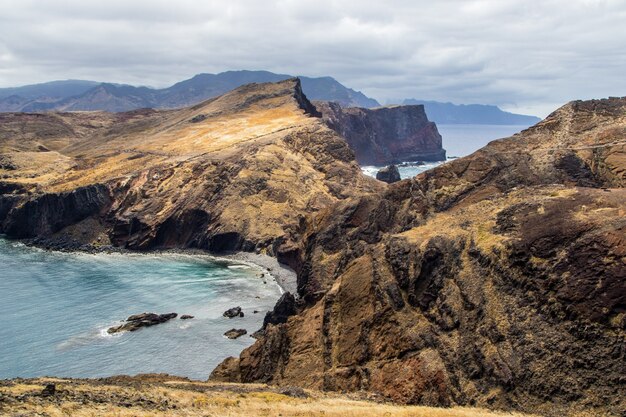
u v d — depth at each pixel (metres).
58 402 28.56
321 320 64.94
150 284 112.19
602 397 39.91
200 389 42.06
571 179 77.94
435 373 47.66
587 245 48.47
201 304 98.56
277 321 81.06
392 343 53.91
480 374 46.59
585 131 92.56
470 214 66.94
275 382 58.84
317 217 105.75
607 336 42.84
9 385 32.16
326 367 57.53
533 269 50.78
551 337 45.34
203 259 136.88
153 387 39.62
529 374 43.78
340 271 83.06
